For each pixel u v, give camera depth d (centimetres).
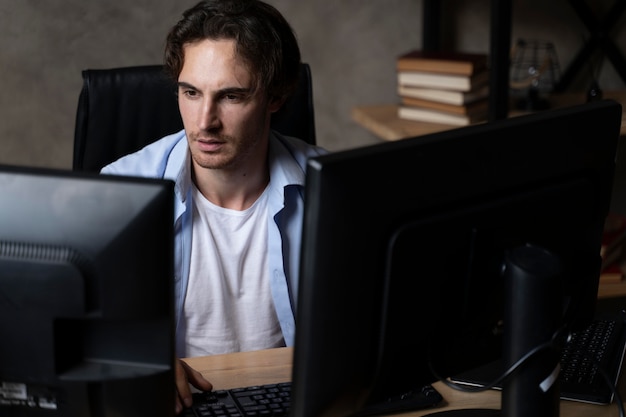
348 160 111
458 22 350
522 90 326
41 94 324
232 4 183
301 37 340
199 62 180
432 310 125
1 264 112
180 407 145
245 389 152
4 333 114
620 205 266
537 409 127
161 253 112
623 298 270
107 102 207
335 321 115
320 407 119
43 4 316
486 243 126
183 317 195
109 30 323
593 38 346
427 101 311
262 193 196
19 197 111
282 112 208
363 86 351
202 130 182
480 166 123
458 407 152
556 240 137
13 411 119
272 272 195
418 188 117
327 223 111
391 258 117
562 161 133
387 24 346
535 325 124
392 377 126
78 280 110
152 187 111
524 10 350
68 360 116
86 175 112
